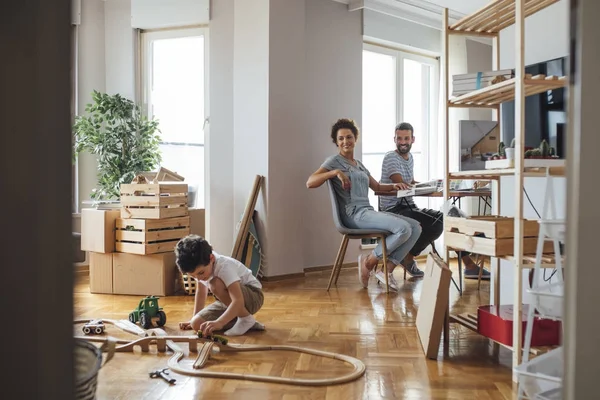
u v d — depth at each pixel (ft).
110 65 17.54
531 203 9.60
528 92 8.85
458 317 9.62
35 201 2.21
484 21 9.61
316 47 17.72
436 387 7.28
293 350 8.99
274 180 16.19
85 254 16.61
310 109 17.53
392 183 16.39
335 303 12.85
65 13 2.23
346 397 6.91
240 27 16.72
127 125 17.02
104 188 16.24
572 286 2.62
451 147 21.29
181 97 17.56
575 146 2.59
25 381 2.23
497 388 7.24
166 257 13.85
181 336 8.98
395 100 20.66
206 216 17.12
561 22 9.89
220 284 9.84
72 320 2.30
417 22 20.31
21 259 2.21
